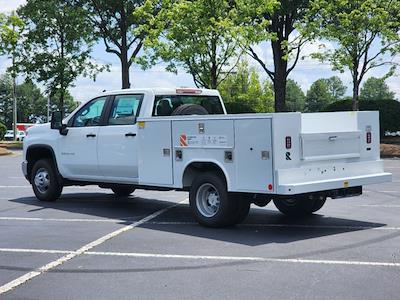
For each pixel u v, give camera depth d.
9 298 5.37
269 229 8.62
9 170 20.38
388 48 24.77
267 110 65.12
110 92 10.56
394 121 29.42
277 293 5.37
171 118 9.04
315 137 8.12
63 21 37.59
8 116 115.12
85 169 10.88
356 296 5.25
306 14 26.77
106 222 9.41
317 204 9.63
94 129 10.59
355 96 25.62
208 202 8.83
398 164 20.52
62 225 9.16
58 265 6.57
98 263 6.64
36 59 38.59
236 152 8.13
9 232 8.58
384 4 24.14
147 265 6.51
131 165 9.87
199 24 24.23
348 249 7.15
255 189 7.94
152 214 10.23
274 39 25.75
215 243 7.65
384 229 8.46
